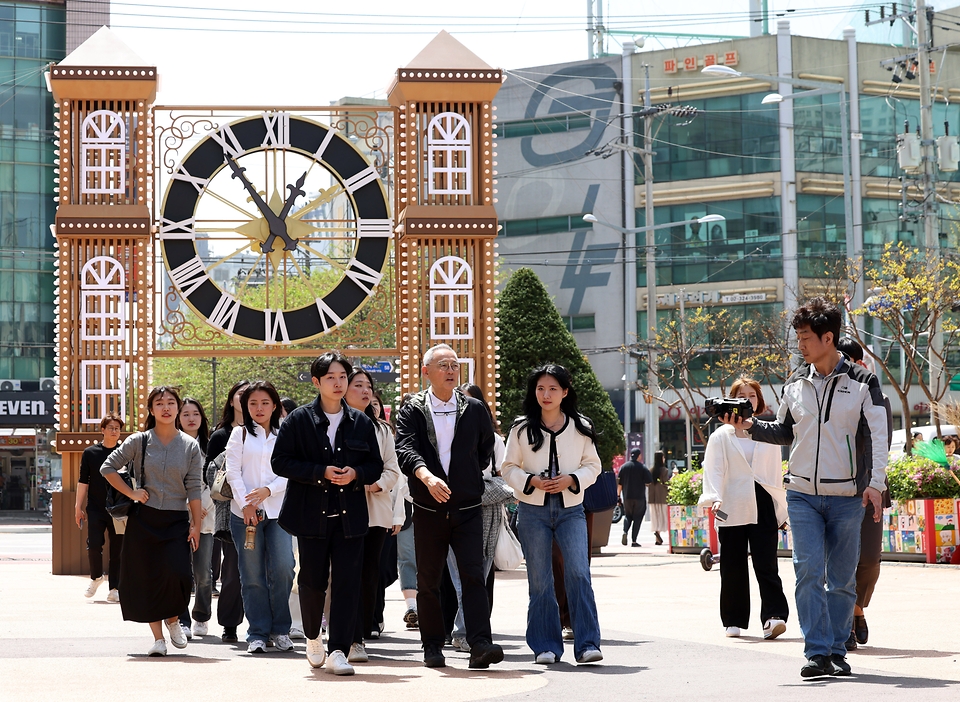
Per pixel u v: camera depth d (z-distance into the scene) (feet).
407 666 25.90
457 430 26.08
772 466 30.32
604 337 160.56
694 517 64.13
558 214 164.14
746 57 156.76
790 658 26.18
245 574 28.71
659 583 47.26
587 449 26.61
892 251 150.20
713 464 30.58
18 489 141.18
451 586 30.53
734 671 24.20
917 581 44.16
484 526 28.25
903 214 114.01
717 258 155.84
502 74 51.37
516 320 96.22
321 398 25.89
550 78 164.96
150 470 27.14
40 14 131.54
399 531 31.83
